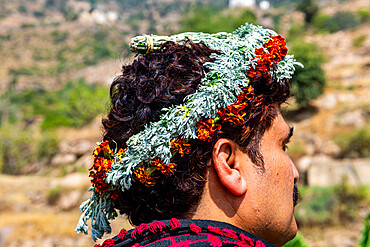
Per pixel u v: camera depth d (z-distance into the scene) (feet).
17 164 76.38
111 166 3.03
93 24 384.27
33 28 383.86
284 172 3.21
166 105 3.05
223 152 3.02
